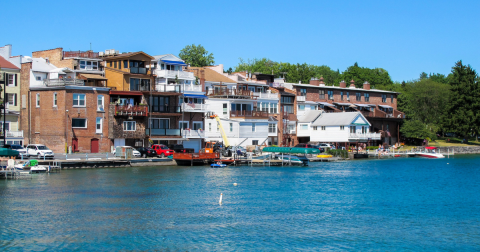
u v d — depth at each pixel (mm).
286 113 123938
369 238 39906
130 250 36156
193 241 38281
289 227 42625
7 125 88375
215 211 48000
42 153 73625
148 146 92438
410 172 85188
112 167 78062
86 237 38812
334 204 52688
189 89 100875
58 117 84750
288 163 93500
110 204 50000
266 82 126938
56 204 49406
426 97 159375
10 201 50281
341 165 95625
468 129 141375
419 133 139250
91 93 87125
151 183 63500
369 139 126188
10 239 38062
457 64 146625
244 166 88625
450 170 89750
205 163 88250
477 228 43250
